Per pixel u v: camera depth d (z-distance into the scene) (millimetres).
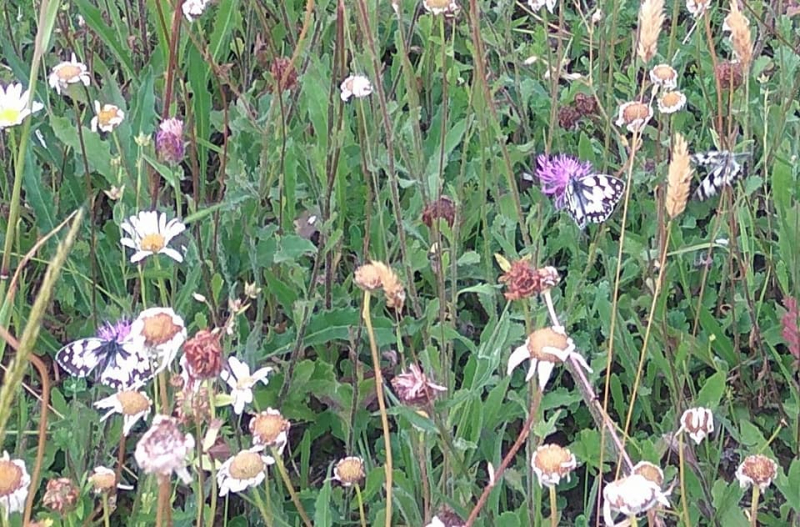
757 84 1311
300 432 1164
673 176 928
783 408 1137
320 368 1140
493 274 1192
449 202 1172
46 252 1197
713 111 1276
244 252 1193
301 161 1245
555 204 1152
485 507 1045
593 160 1281
